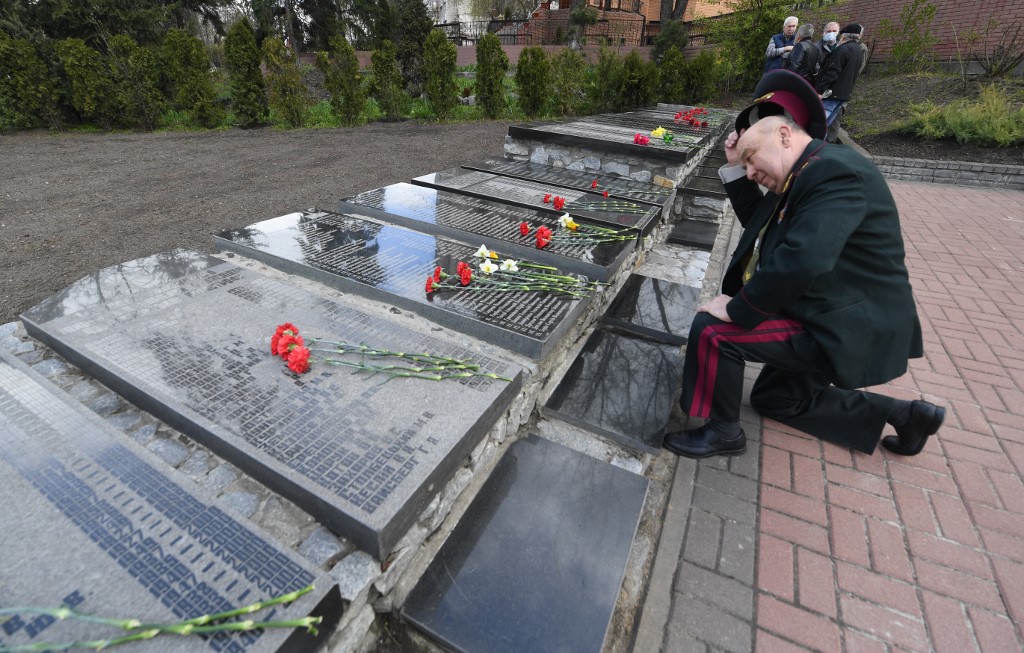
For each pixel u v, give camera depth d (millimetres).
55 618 1233
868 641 1783
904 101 10977
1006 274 4844
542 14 23531
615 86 12148
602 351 3273
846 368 2123
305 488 1720
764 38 13883
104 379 2287
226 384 2170
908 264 5062
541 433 2705
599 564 1923
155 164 7238
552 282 3227
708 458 2568
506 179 5508
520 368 2387
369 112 12375
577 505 2174
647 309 3746
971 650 1755
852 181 1946
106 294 2814
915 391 3141
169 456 1992
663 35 16359
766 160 2131
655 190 5355
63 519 1500
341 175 6742
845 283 2092
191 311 2689
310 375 2248
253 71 10844
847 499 2350
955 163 8148
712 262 5039
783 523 2229
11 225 4695
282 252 3480
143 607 1284
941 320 3984
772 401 2803
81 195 5664
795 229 1973
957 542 2148
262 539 1489
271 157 7785
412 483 1749
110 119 10883
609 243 3865
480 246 3680
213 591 1340
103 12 13688
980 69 11484
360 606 1619
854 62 7219
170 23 16641
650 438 2598
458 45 22938
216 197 5648
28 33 11383
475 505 2141
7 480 1614
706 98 13539
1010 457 2617
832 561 2062
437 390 2199
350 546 1688
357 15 21875
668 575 1989
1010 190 7875
